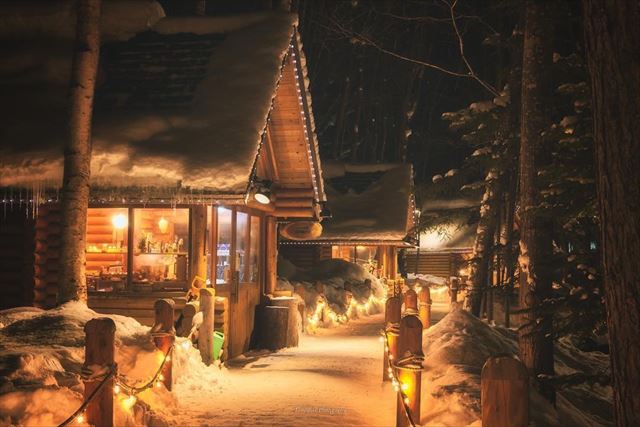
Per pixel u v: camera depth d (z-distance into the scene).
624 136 3.76
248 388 10.55
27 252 14.16
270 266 17.67
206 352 11.54
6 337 9.14
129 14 15.48
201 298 11.66
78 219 10.97
